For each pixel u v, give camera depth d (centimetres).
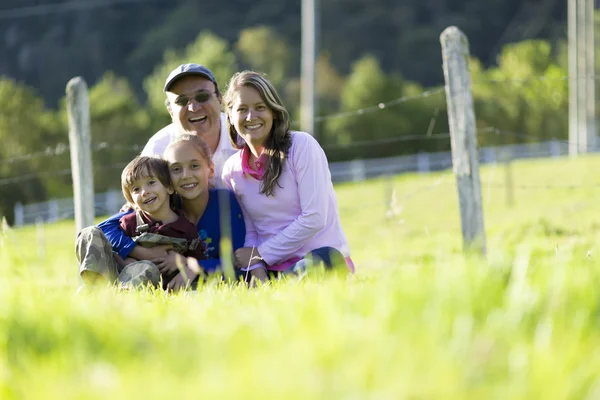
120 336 260
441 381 196
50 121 4012
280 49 6719
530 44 4812
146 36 8206
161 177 583
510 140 4384
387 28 7712
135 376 212
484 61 7588
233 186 619
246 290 444
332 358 219
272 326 269
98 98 4366
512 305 268
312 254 566
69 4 8531
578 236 848
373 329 245
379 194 2223
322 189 591
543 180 2045
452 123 771
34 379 220
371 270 754
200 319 302
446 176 2327
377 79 4628
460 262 357
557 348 228
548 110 4388
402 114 4541
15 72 8544
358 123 4484
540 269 338
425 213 1708
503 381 209
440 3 7794
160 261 580
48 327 277
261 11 7988
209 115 644
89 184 894
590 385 204
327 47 7631
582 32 3434
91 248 556
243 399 191
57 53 8450
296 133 611
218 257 604
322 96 6078
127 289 520
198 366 224
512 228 1101
